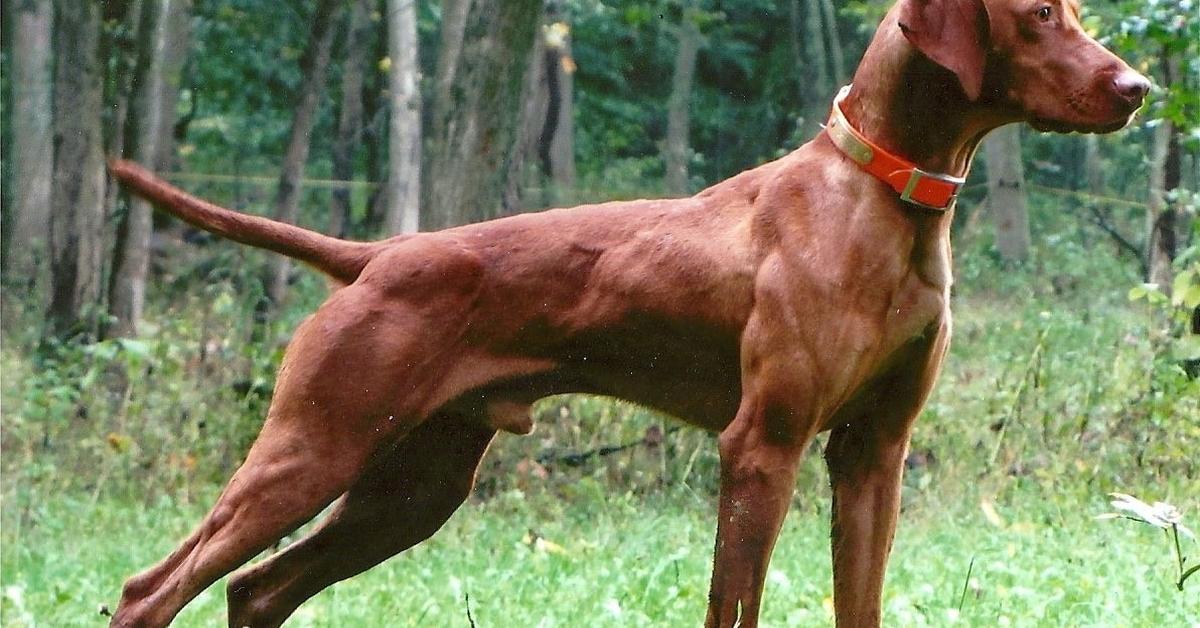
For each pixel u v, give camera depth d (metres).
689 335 6.00
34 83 22.31
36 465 10.98
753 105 33.22
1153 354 11.10
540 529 9.96
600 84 33.06
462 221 11.48
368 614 7.54
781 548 8.98
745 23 32.06
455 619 7.37
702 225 6.04
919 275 5.77
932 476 10.59
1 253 22.00
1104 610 6.92
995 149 22.47
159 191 6.39
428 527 6.72
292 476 6.12
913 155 5.70
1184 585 7.39
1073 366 11.91
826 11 24.75
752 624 5.80
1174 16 10.82
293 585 6.64
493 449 11.07
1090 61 5.50
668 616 7.25
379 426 6.15
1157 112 10.84
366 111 23.75
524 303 6.19
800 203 5.81
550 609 7.37
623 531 9.78
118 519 10.47
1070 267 23.25
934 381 5.97
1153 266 13.50
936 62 5.54
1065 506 9.81
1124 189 31.03
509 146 11.56
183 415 11.68
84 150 15.09
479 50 11.44
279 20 28.11
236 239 6.40
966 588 7.21
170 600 6.13
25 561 9.22
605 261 6.13
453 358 6.21
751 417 5.80
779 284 5.74
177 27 22.36
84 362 12.96
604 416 11.09
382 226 21.31
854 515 6.05
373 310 6.18
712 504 10.70
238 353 12.52
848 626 6.08
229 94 29.89
